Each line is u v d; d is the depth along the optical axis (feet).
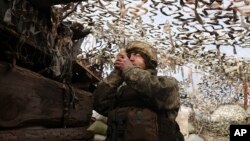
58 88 8.71
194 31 12.98
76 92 10.25
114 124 6.17
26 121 7.00
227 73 21.21
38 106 7.50
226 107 30.66
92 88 13.44
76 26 10.37
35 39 7.32
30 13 6.91
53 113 8.43
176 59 17.76
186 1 9.87
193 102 28.02
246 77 21.59
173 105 6.12
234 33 12.71
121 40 12.60
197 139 19.56
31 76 7.13
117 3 11.10
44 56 7.85
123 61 6.10
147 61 6.55
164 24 12.05
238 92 29.40
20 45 6.57
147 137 5.79
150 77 5.89
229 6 9.56
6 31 6.15
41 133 7.61
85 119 11.23
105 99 6.95
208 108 30.40
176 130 6.41
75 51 11.19
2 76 6.01
